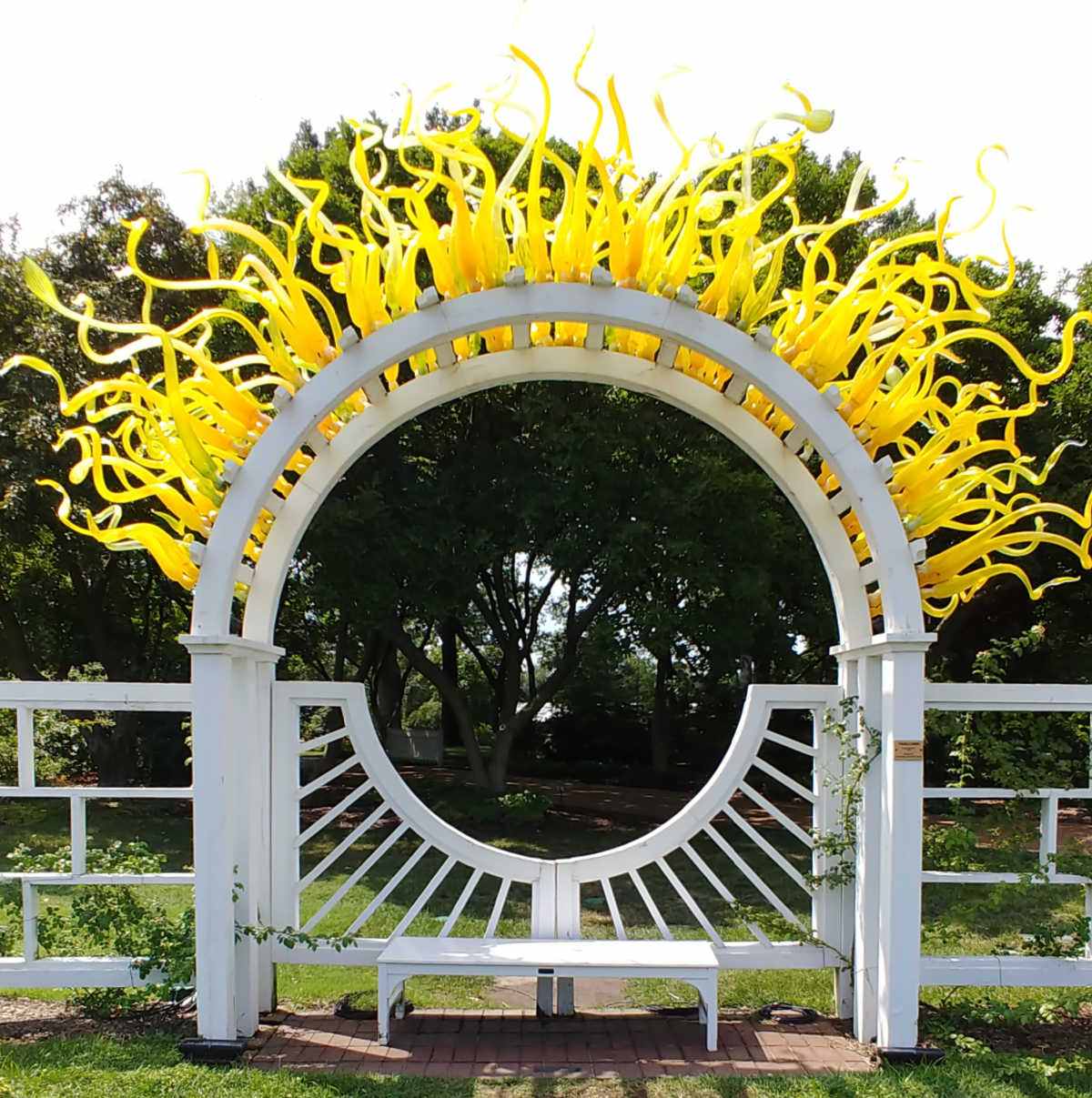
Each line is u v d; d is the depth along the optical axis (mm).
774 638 10914
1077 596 11680
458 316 3705
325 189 3873
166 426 4094
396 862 9164
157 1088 3320
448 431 11531
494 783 12062
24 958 4020
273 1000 4242
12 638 12133
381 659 15969
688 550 9273
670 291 3770
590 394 9781
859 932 3947
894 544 3742
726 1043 3920
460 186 3645
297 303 3852
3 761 11773
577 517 10203
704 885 8039
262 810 4156
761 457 4180
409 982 4879
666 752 15375
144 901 6836
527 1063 3707
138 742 13484
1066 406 10484
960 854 4109
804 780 14664
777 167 10453
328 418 4227
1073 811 10547
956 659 12828
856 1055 3779
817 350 3834
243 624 4035
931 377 3977
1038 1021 4086
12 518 9828
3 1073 3430
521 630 12883
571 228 3707
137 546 4129
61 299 10531
